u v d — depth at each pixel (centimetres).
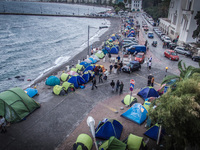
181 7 4925
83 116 1563
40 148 1199
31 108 1580
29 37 6094
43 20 10994
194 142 884
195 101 834
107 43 4203
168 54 3441
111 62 3125
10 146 1198
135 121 1490
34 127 1398
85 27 9044
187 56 3653
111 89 2092
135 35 5703
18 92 1572
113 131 1284
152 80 2091
